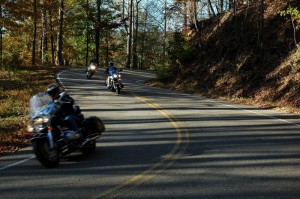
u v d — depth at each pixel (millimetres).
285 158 8195
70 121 8062
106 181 6789
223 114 14789
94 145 9016
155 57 73875
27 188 6543
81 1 55531
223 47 26609
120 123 12648
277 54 21750
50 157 7609
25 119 13820
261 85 20688
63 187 6531
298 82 18172
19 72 30906
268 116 14391
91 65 29094
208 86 24703
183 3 40625
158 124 12453
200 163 7852
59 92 8148
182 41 30703
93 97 19469
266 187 6320
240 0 30438
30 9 44844
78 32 59438
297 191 6109
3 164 8227
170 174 7117
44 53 53969
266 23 24266
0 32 39750
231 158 8234
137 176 7031
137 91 23156
